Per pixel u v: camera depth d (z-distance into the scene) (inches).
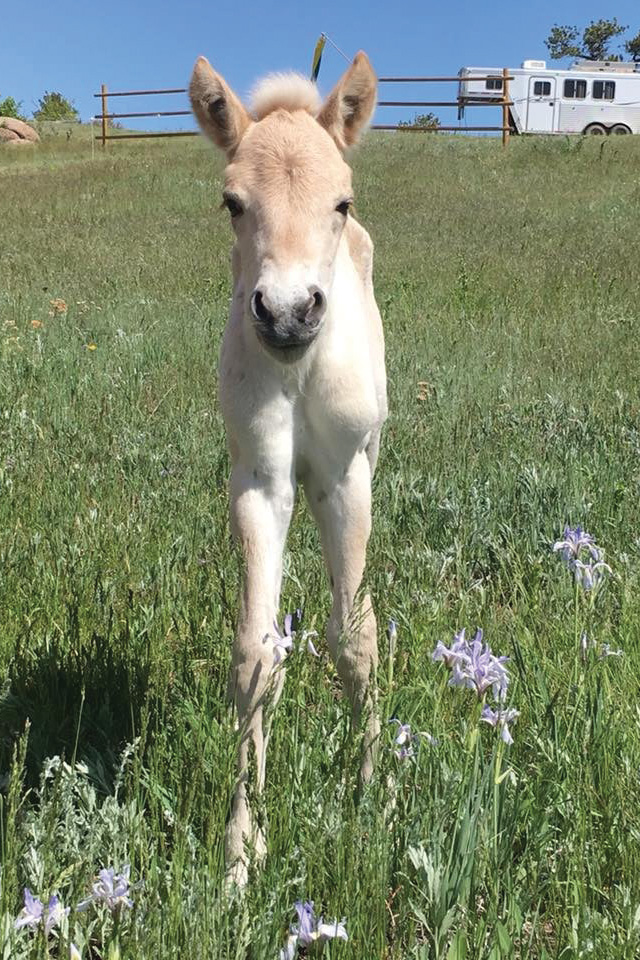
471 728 94.2
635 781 97.7
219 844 92.3
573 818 96.6
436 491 140.3
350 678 104.9
